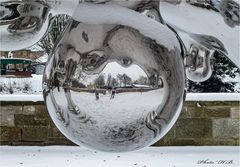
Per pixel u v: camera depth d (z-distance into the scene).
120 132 1.31
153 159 6.52
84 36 1.30
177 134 7.02
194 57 1.75
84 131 1.33
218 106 6.94
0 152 6.89
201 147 7.00
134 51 1.27
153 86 1.28
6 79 8.85
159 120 1.33
